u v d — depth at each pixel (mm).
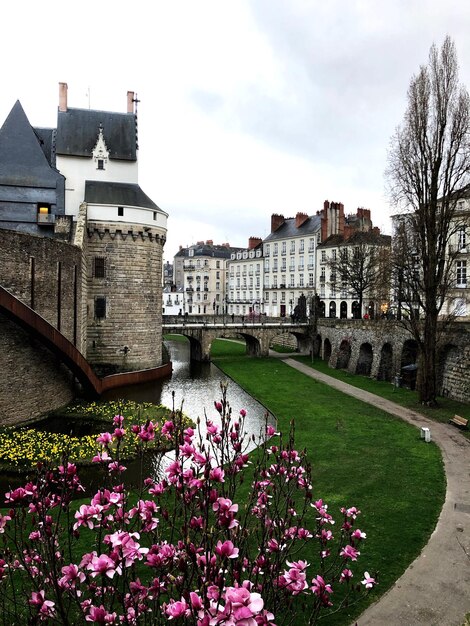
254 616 4105
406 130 29047
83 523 5043
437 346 30750
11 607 7969
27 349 25422
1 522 5441
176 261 134625
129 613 4898
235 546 5234
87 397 31859
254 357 55906
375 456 20141
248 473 17016
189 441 5738
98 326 38938
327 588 5430
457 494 16094
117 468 6191
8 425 24031
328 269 72812
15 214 39000
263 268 87812
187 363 51906
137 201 40812
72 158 42375
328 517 6812
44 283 26453
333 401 31500
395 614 9828
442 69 27344
